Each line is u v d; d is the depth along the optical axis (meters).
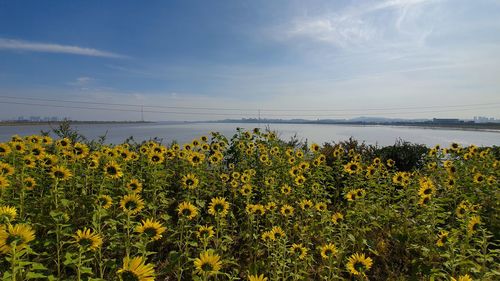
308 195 7.10
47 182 5.95
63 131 10.20
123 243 4.23
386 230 5.95
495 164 8.51
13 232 2.73
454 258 4.21
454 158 8.80
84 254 3.94
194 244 4.12
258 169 8.81
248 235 5.29
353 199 5.92
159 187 6.32
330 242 5.06
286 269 4.57
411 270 4.94
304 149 10.90
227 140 9.70
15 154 6.50
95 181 6.18
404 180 6.68
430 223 5.30
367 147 12.56
